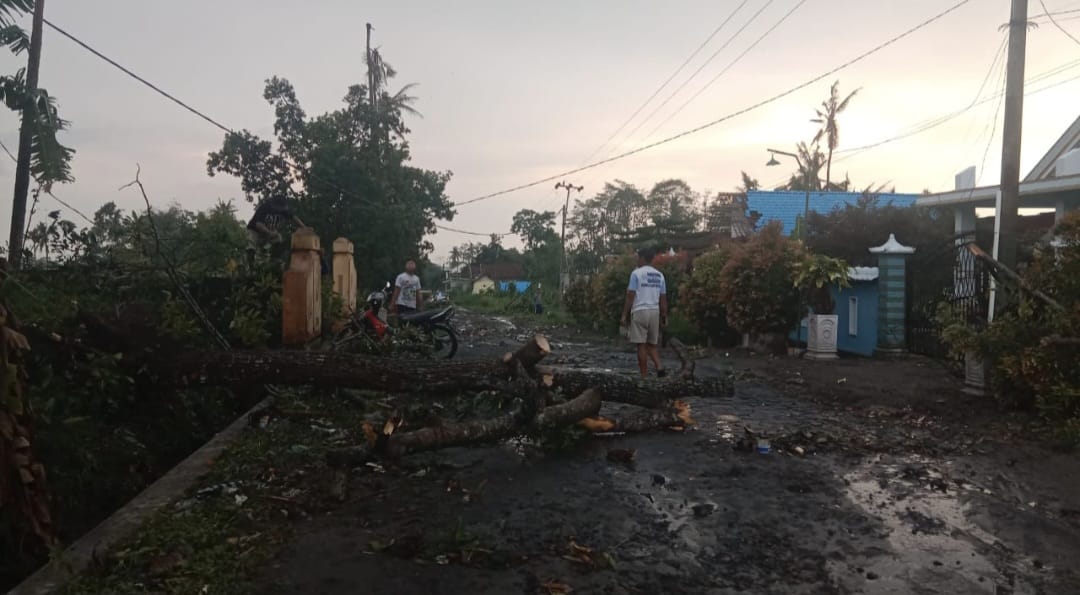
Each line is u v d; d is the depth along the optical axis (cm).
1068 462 547
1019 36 852
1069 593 326
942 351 1161
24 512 378
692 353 1369
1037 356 668
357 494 457
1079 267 694
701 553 368
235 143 2475
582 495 461
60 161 1012
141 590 312
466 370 603
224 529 384
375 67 2866
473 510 430
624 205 6588
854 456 566
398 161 2695
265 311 874
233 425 639
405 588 322
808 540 388
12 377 369
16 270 688
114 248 814
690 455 564
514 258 9744
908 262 1280
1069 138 1574
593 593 321
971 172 1467
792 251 1342
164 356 627
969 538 393
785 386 934
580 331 2186
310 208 2530
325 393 723
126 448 570
